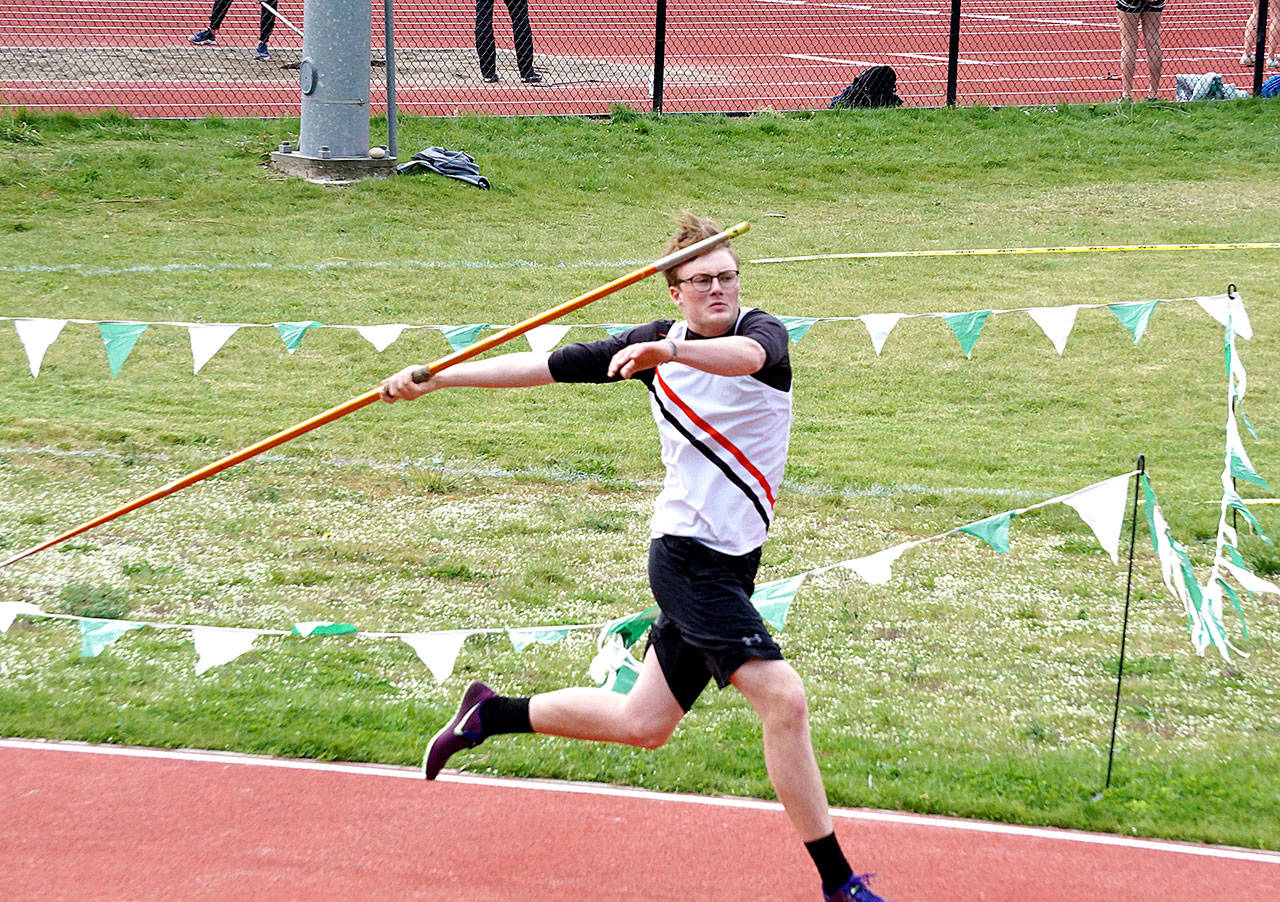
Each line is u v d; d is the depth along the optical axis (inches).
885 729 364.5
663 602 267.7
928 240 968.3
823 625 431.8
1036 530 516.1
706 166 1144.8
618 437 624.4
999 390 687.1
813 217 1032.2
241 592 446.9
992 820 318.3
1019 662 407.5
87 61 1450.5
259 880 283.7
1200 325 784.3
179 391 656.4
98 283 802.2
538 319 269.3
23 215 926.4
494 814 314.8
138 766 333.7
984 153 1197.7
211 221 941.2
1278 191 1096.2
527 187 1066.1
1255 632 429.1
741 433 263.0
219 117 1177.4
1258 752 350.0
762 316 268.8
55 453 570.6
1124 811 319.6
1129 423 636.7
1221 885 290.4
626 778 333.1
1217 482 553.6
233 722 355.9
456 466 579.2
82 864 287.9
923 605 448.5
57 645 402.3
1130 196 1091.9
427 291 819.4
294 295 802.2
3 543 478.3
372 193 1015.6
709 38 1831.9
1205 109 1306.6
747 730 359.6
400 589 454.6
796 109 1355.8
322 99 1029.8
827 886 260.8
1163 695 386.0
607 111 1307.8
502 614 436.5
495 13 1828.2
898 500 542.0
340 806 316.8
